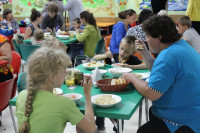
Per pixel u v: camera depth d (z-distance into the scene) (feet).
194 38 14.21
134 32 10.77
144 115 10.18
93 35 14.75
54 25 18.71
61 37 15.03
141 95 5.75
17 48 13.42
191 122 5.03
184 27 14.35
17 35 15.60
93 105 5.15
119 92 5.99
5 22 21.04
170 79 4.90
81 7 20.22
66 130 9.07
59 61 4.16
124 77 5.69
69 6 19.95
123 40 8.39
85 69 8.18
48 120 3.98
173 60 4.92
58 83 4.29
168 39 5.12
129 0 24.12
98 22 26.00
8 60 8.77
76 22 17.69
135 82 5.38
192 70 4.97
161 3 15.69
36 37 13.25
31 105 4.10
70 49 15.72
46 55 4.09
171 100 5.09
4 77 8.45
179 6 22.52
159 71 4.91
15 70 9.68
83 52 15.56
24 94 4.51
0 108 7.13
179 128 5.02
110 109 4.92
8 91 7.25
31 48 11.94
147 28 5.20
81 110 4.85
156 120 5.44
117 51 11.89
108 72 7.84
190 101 5.00
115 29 12.29
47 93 4.15
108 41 13.73
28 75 4.24
